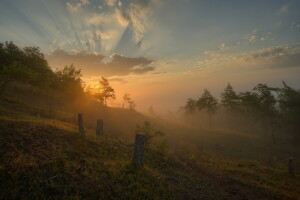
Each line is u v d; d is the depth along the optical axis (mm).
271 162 30453
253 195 11586
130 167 10742
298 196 12852
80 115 15266
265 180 15602
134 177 9828
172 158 16562
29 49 41688
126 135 28828
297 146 53125
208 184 12156
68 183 8039
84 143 13406
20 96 33281
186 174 13047
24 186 7301
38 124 14484
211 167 17281
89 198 7375
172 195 9211
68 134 14227
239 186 12797
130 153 14609
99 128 17984
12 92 33375
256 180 15234
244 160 26484
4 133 11414
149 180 10000
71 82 47562
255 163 24422
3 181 7254
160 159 14961
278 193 12438
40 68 37438
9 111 19391
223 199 10289
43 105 33000
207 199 9844
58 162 9469
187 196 9641
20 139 11211
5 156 9039
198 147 31062
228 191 11688
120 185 8781
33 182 7578
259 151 41375
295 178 18859
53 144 11789
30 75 26031
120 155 13445
